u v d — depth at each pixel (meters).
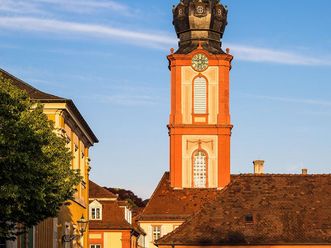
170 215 132.38
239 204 75.81
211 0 142.50
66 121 66.12
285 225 73.25
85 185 82.00
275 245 71.75
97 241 106.19
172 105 136.62
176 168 135.12
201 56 136.50
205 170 135.00
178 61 136.62
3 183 39.84
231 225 73.44
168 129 137.38
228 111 136.12
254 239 71.94
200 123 135.62
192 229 73.25
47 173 42.66
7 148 39.78
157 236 132.50
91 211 106.81
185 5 142.12
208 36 141.25
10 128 40.25
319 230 72.69
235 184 78.25
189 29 141.12
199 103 136.25
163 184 136.38
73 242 72.25
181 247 72.12
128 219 113.06
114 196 107.88
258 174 79.38
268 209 75.12
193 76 136.62
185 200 133.75
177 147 135.12
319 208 75.31
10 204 40.34
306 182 78.62
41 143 42.25
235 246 71.81
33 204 41.41
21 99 42.25
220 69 136.50
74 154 72.69
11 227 42.53
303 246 71.81
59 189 44.75
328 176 79.31
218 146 135.00
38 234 60.44
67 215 68.81
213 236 72.31
